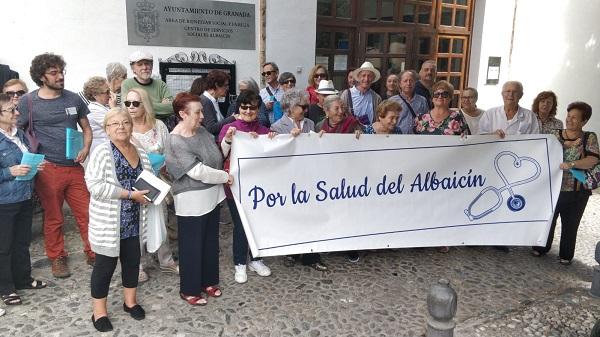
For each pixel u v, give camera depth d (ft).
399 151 13.35
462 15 30.55
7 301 11.56
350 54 27.81
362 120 16.58
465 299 12.73
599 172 13.99
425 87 18.39
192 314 11.49
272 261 14.57
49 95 12.55
